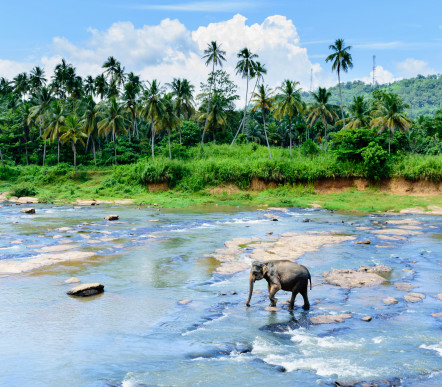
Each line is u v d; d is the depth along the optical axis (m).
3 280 12.70
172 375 6.77
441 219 30.36
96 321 9.32
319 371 6.93
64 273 13.73
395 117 51.31
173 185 52.22
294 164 50.75
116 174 54.88
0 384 6.36
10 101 81.62
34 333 8.55
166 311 10.06
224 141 76.12
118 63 76.38
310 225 26.84
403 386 6.39
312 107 61.12
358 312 10.00
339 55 56.03
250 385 6.43
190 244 19.48
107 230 23.73
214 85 74.81
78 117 69.00
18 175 61.69
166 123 56.94
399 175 46.53
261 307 10.40
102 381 6.53
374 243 19.67
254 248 18.27
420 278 13.16
